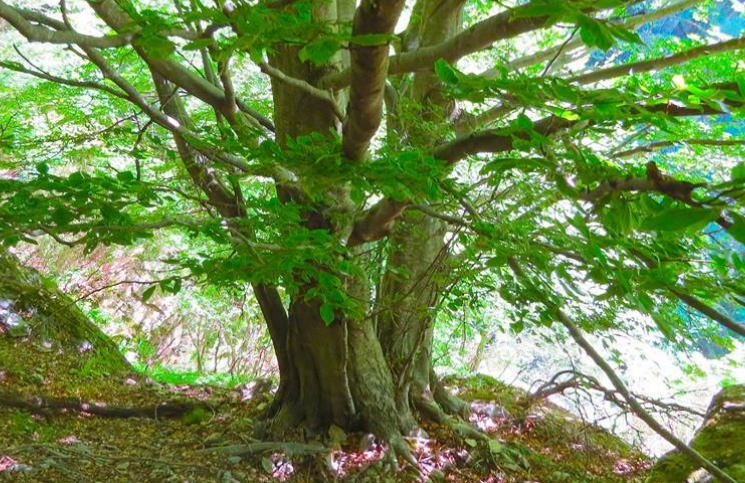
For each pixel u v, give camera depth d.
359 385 6.74
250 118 5.96
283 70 5.37
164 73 4.90
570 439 7.64
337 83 4.89
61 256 14.40
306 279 3.55
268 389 8.17
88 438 6.49
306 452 6.27
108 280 14.23
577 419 8.50
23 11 3.89
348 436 6.69
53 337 8.70
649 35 9.38
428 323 6.74
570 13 1.42
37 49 11.26
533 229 3.43
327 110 5.32
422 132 4.96
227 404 7.73
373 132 3.15
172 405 7.45
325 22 2.40
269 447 6.25
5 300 8.66
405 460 6.44
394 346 7.07
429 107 5.41
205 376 11.34
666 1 9.41
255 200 3.82
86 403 7.10
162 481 5.69
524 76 2.44
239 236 3.17
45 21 3.99
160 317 14.13
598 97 2.30
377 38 2.00
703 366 9.84
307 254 3.18
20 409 6.61
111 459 5.46
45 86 7.36
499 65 2.50
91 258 14.38
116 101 7.38
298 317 6.46
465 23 8.95
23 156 5.89
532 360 11.40
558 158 2.35
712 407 6.55
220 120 5.30
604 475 6.98
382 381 6.82
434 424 7.07
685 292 2.54
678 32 10.58
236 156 4.51
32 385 7.49
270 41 2.39
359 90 2.88
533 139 2.30
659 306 3.88
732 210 1.40
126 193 3.17
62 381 7.85
